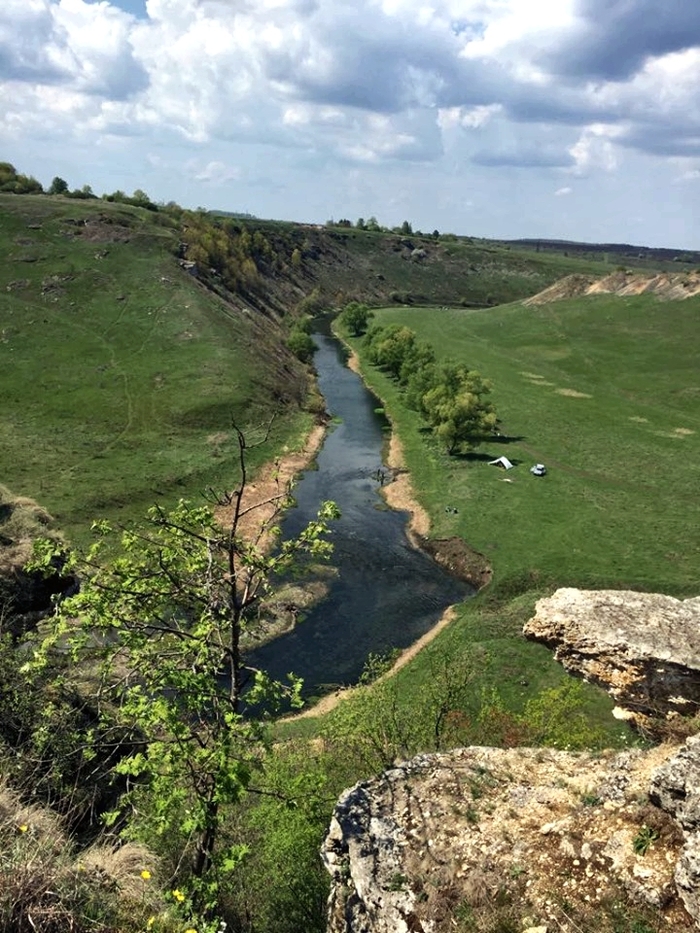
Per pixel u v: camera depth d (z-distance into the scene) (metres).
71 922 7.31
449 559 49.09
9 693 14.02
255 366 83.19
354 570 47.72
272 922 13.63
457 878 9.80
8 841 8.12
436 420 70.25
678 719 13.08
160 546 13.02
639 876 9.08
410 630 40.94
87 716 15.46
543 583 43.84
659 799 9.86
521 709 29.98
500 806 11.08
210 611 12.02
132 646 11.63
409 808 11.29
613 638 14.21
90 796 13.01
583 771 11.80
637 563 45.09
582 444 70.94
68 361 77.81
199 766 10.63
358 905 10.12
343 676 36.31
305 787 13.59
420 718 18.78
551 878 9.47
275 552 48.38
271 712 32.91
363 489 61.94
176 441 64.88
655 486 59.59
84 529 46.91
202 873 11.09
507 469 63.34
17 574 21.84
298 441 70.69
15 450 58.94
